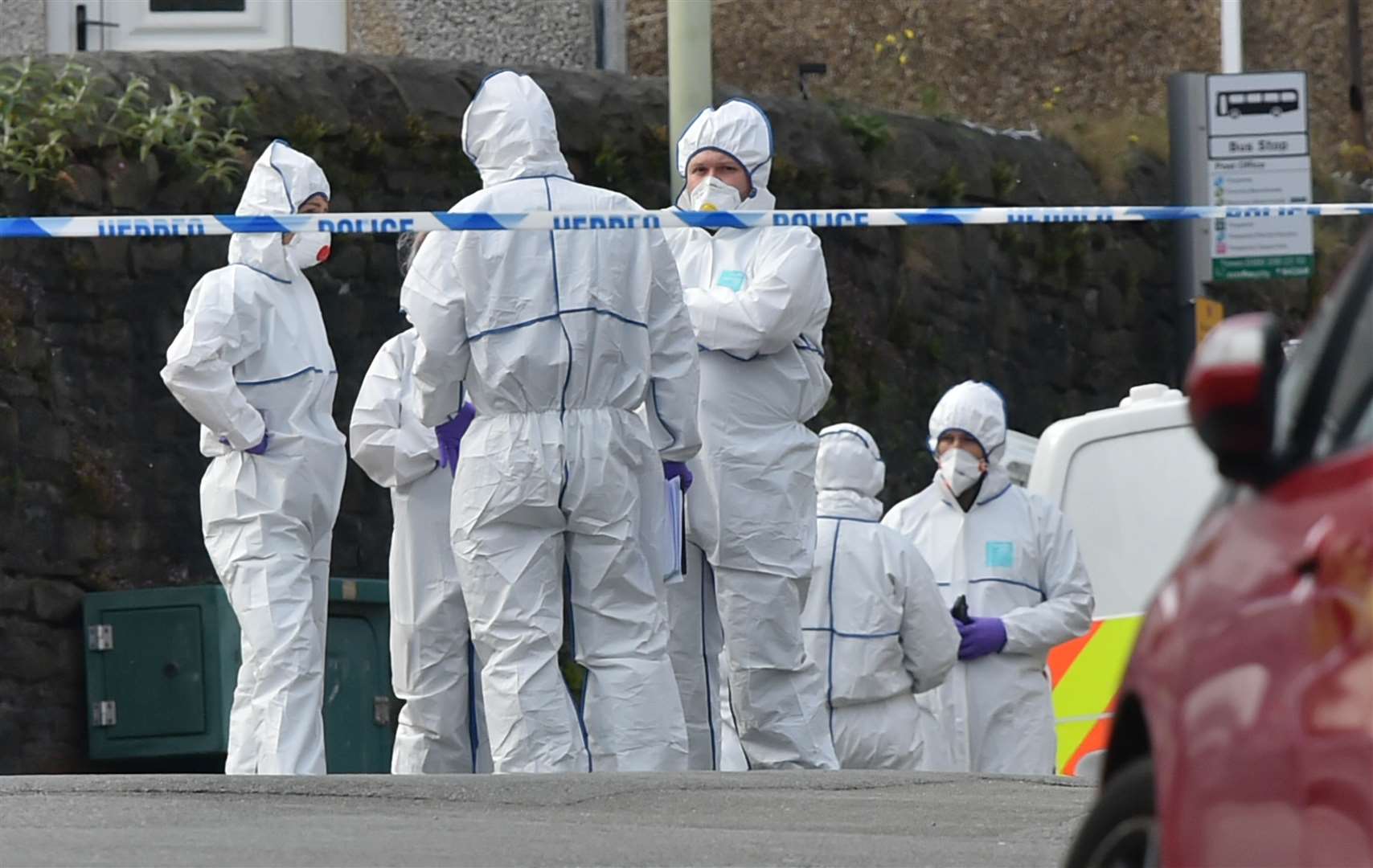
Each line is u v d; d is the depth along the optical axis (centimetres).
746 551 2589
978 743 3003
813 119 4747
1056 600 3055
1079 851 1039
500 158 2388
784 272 2542
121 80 3944
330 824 1741
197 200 3938
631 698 2352
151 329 3806
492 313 2323
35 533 3622
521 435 2331
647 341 2392
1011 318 4981
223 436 2830
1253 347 890
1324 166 5934
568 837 1680
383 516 4053
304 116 4100
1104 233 5159
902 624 2870
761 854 1603
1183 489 3297
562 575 2395
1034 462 3359
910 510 3144
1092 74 5722
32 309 3684
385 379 2861
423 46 5006
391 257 4150
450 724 2870
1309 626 844
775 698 2609
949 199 4903
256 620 2848
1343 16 6006
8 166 3734
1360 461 870
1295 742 832
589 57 5119
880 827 1811
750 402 2600
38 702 3578
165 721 3525
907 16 5684
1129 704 986
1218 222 4691
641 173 4534
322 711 3036
